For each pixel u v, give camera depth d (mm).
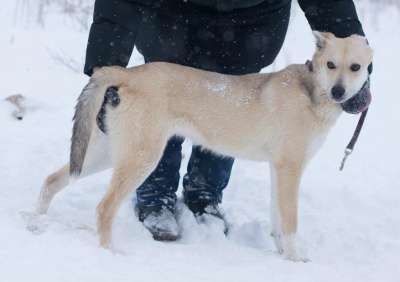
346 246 6938
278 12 6902
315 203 8031
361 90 6465
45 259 5090
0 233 5520
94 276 4871
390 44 14477
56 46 12805
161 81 6168
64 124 9492
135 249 5852
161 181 6859
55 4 15562
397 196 8305
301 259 6309
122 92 6035
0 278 4621
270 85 6504
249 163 9023
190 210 7145
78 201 7102
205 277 5230
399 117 10992
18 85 10594
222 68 7020
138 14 6309
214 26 6730
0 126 9164
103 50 6223
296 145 6410
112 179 6090
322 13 6836
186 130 6422
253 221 7207
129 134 6062
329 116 6438
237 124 6496
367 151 9648
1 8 15148
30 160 8156
